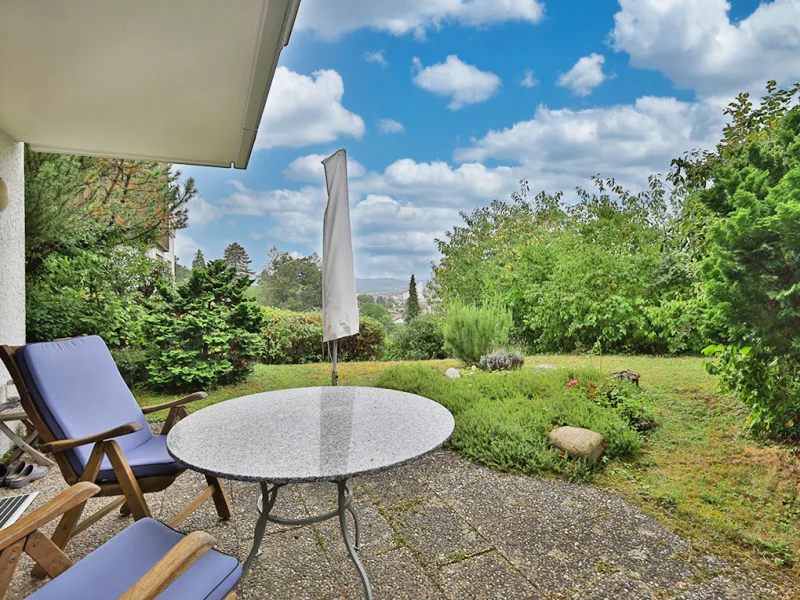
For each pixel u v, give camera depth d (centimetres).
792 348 282
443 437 192
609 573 207
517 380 487
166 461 219
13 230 399
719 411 403
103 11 218
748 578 202
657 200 862
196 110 332
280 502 279
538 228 1037
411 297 1359
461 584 202
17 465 321
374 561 219
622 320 784
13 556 131
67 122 354
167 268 909
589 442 320
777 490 270
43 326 536
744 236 288
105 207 666
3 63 264
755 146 335
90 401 239
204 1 214
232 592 138
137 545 152
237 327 588
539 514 260
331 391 276
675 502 266
